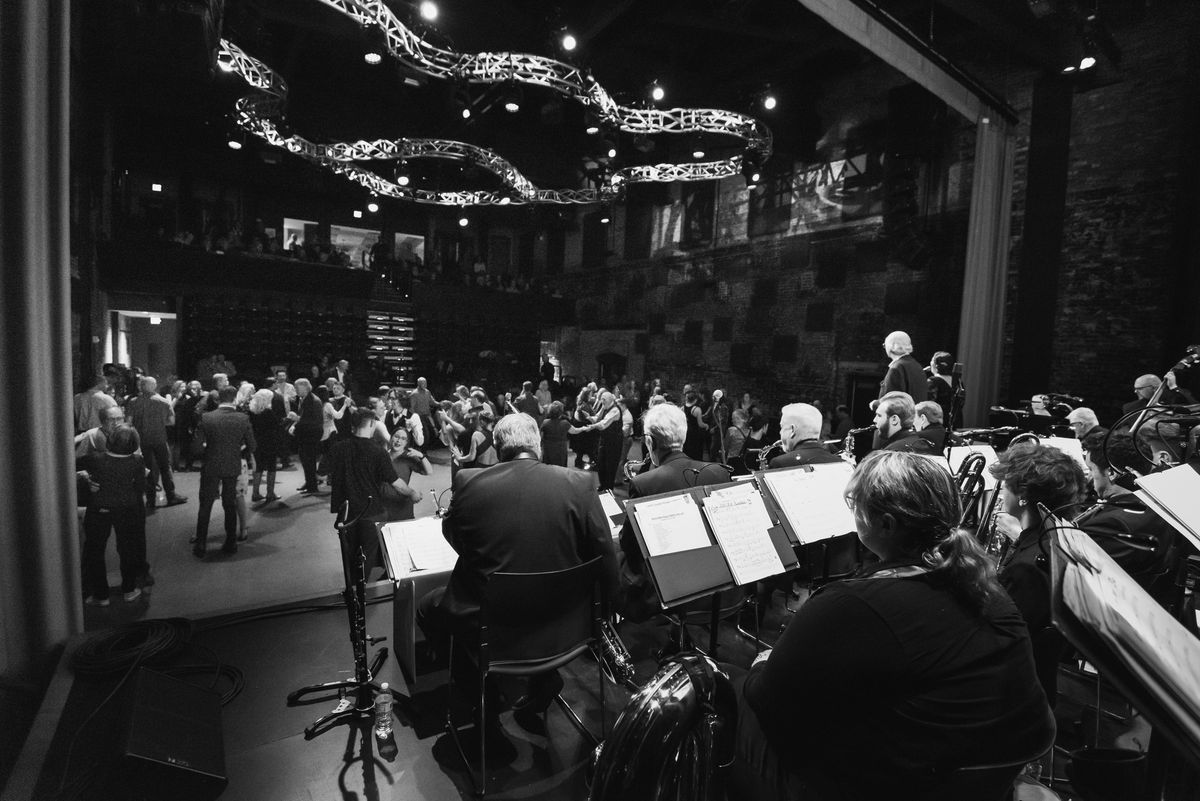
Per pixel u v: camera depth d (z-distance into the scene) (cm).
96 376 705
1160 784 143
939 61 684
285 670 318
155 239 1437
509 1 911
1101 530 234
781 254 1391
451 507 244
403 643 292
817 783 123
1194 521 147
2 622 285
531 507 236
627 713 100
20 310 277
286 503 761
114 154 1461
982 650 116
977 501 247
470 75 765
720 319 1562
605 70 1189
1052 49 757
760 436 1023
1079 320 841
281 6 953
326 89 1555
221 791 224
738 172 1175
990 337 831
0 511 279
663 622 380
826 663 116
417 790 234
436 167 1736
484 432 686
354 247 2073
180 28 653
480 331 1988
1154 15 770
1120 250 805
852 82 1220
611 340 1970
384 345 1855
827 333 1288
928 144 1016
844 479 304
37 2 276
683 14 958
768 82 1216
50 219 288
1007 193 819
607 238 1967
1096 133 822
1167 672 104
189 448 945
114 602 443
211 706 255
